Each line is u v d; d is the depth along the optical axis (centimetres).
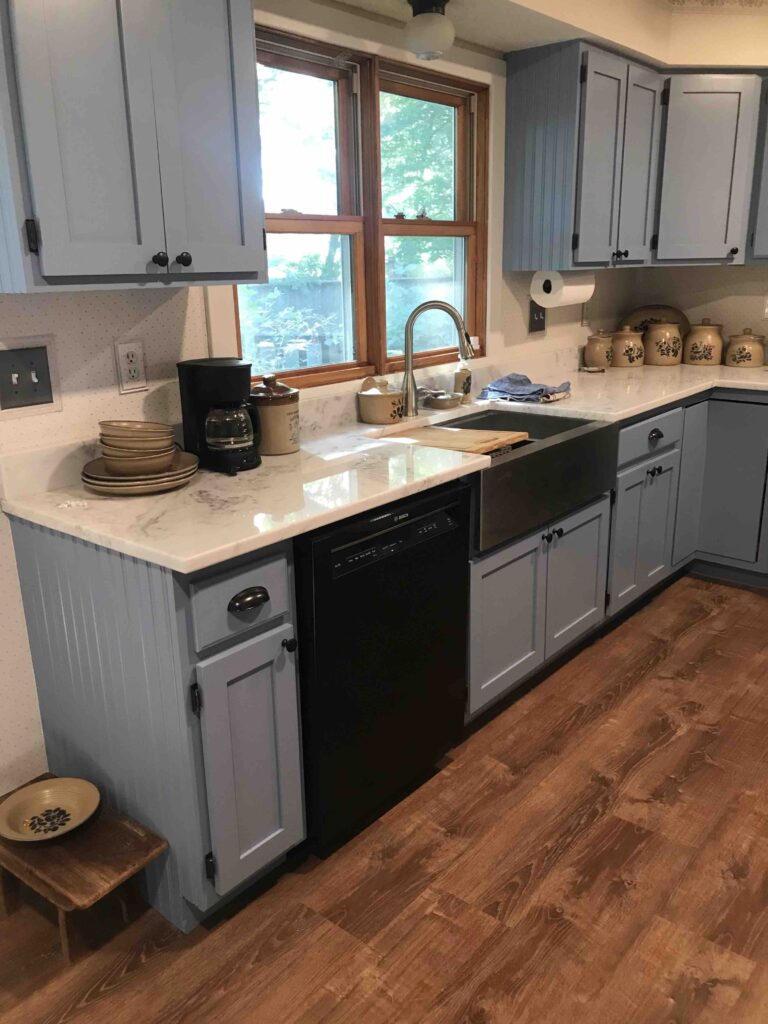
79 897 158
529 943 172
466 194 311
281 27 224
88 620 174
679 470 332
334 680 185
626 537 303
